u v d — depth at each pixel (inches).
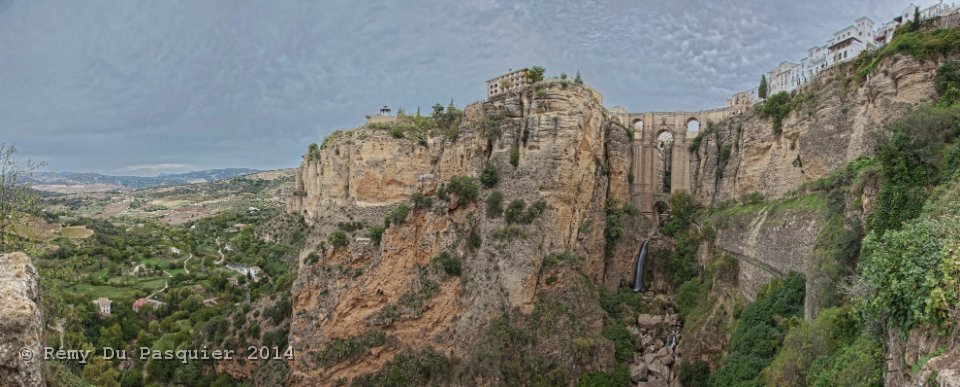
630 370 2465.6
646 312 2854.3
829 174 2075.5
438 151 3255.4
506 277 2544.3
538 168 2689.5
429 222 2667.3
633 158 3558.1
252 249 5280.5
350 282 2511.1
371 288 2507.4
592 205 2979.8
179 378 2758.4
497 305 2522.1
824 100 2186.3
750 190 2731.3
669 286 3058.6
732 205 2851.9
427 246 2637.8
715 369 2194.9
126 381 2711.6
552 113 2721.5
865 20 3444.9
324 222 3292.3
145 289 4175.7
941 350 645.9
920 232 790.5
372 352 2437.3
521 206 2647.6
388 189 3184.1
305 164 5187.0
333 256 2596.0
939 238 752.3
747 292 2295.8
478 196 2765.7
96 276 4264.3
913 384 650.8
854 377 964.0
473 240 2684.5
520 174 2719.0
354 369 2428.6
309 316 2498.8
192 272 4776.1
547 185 2667.3
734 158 2970.0
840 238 1499.8
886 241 825.5
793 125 2406.5
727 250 2632.9
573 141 2711.6
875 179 1432.1
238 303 3415.4
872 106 1897.1
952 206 964.6
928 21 1910.7
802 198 2160.4
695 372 2224.4
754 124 2728.8
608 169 3243.1
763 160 2659.9
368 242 2650.1
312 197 4200.3
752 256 2346.2
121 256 5000.0
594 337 2495.1
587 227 2888.8
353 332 2477.9
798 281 1891.0
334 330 2460.6
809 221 1951.3
